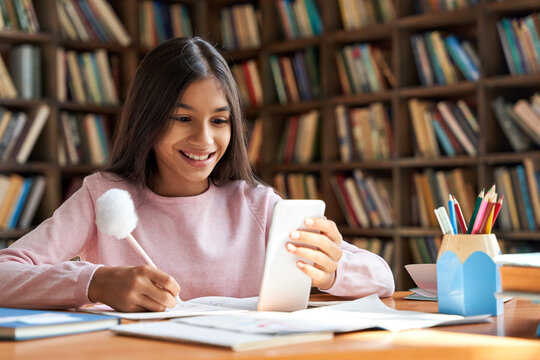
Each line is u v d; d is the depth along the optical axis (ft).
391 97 10.78
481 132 9.91
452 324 3.20
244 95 12.50
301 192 11.89
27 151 10.64
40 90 11.02
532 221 9.51
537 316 3.54
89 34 11.41
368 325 3.00
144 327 2.97
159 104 4.54
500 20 10.10
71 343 2.77
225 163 5.20
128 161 4.95
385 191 11.01
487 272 3.54
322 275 3.82
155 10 12.22
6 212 10.48
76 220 4.78
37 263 4.38
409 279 10.78
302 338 2.73
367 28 11.03
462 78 10.34
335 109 11.55
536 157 9.40
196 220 4.99
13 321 3.03
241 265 5.01
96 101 11.44
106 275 3.67
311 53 11.70
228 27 12.59
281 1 12.00
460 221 3.73
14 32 10.57
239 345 2.54
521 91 10.26
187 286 4.85
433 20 10.43
